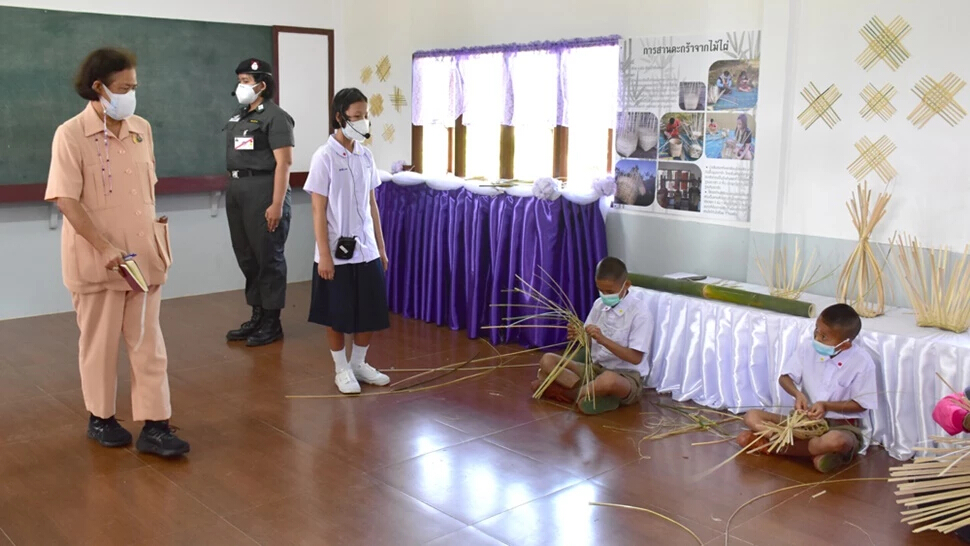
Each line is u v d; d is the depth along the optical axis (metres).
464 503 3.13
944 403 3.01
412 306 5.98
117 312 3.43
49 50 5.68
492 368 4.83
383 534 2.89
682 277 4.53
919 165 3.95
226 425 3.91
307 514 3.03
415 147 6.42
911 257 4.02
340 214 4.17
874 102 4.05
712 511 3.08
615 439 3.78
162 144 6.23
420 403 4.25
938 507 2.83
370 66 6.80
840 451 3.38
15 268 5.76
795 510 3.09
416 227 5.81
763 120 4.40
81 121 3.25
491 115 5.73
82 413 4.05
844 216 4.23
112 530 2.90
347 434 3.81
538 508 3.10
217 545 2.80
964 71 3.76
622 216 5.14
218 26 6.40
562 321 5.07
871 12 4.01
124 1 5.93
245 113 5.06
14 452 3.57
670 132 4.83
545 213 5.01
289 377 4.62
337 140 4.18
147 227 3.40
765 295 4.03
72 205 3.17
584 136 5.29
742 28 4.45
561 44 5.21
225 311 6.07
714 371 4.20
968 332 3.61
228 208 5.19
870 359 3.53
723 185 4.64
